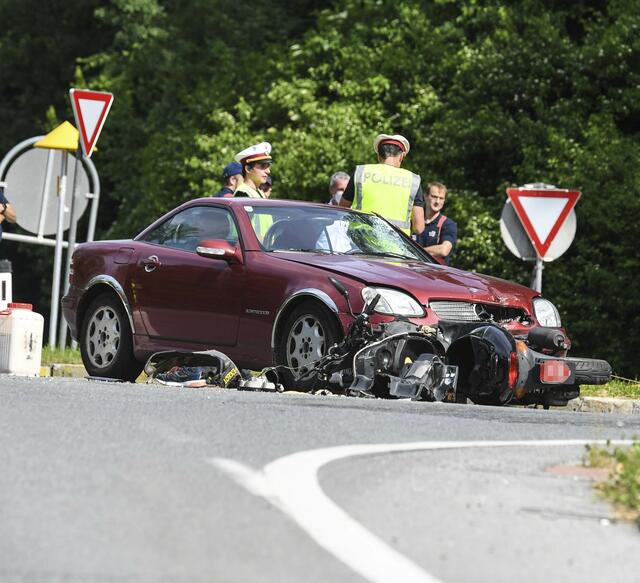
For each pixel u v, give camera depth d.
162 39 115.81
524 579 13.70
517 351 31.92
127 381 38.19
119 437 21.02
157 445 20.31
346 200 41.94
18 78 135.25
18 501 16.17
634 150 70.31
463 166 77.31
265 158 44.25
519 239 49.59
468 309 33.12
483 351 31.97
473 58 78.94
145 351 37.56
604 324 68.31
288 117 88.50
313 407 26.58
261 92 92.31
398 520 15.96
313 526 15.26
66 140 53.88
